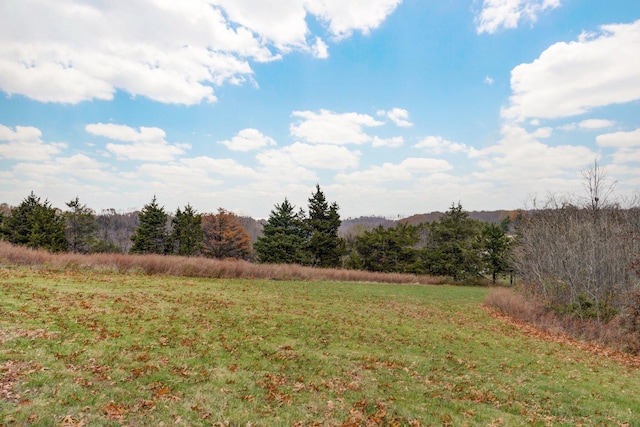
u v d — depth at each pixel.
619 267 23.12
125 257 28.11
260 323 14.23
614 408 9.34
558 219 32.75
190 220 58.12
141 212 55.97
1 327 9.63
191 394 7.46
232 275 32.78
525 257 33.69
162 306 15.05
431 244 61.28
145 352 9.40
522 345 16.12
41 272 21.30
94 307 13.23
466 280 54.50
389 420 7.36
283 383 8.69
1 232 48.88
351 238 74.94
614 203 32.78
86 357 8.52
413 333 15.75
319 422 6.91
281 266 37.75
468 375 10.89
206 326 12.73
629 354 17.20
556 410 8.81
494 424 7.64
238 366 9.38
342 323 16.08
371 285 38.53
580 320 21.66
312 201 57.81
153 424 6.13
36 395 6.46
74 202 52.19
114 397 6.86
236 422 6.58
